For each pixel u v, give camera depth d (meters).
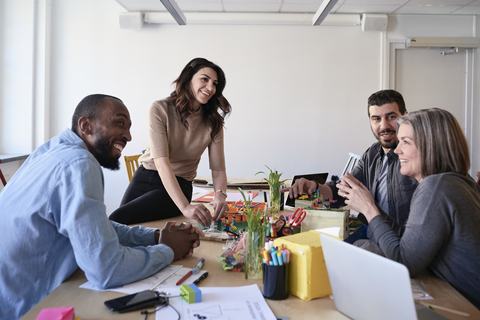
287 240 0.88
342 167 4.39
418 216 0.94
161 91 4.34
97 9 4.29
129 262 0.90
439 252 0.95
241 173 4.40
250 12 4.22
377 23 4.18
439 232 0.90
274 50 4.32
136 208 1.56
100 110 1.07
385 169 1.76
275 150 4.39
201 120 1.84
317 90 4.35
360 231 1.24
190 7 4.11
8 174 3.92
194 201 1.94
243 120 4.38
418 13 4.32
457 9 4.18
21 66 4.12
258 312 0.75
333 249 0.74
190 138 1.81
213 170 1.98
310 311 0.77
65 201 0.90
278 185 1.69
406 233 0.95
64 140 1.07
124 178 4.36
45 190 0.92
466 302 0.82
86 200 0.89
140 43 4.31
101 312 0.75
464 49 4.41
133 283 0.90
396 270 0.60
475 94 4.41
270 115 4.37
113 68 4.33
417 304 0.76
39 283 0.94
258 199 2.10
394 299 0.62
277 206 1.68
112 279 0.86
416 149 1.05
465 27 4.38
